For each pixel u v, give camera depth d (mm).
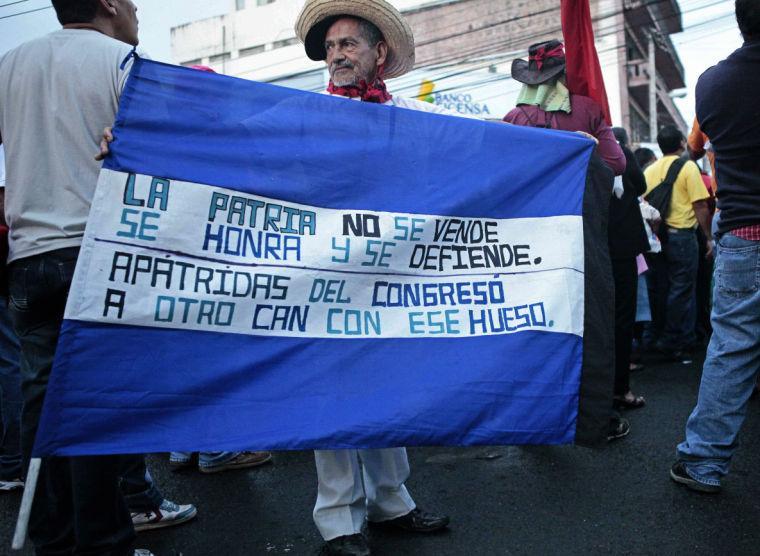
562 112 3725
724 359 3145
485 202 2652
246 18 31531
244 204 2365
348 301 2465
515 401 2535
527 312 2615
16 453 3621
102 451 2104
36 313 2219
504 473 3559
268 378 2330
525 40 26109
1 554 2941
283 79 31047
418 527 2902
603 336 2652
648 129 36312
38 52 2297
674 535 2832
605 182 2768
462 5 26469
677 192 5883
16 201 2242
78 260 2127
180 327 2238
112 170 2195
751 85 3029
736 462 3576
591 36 3570
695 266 5977
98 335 2139
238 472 3773
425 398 2447
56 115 2234
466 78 26391
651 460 3629
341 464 2666
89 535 2223
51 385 2078
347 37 2834
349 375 2410
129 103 2246
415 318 2521
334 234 2480
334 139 2533
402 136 2615
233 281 2316
